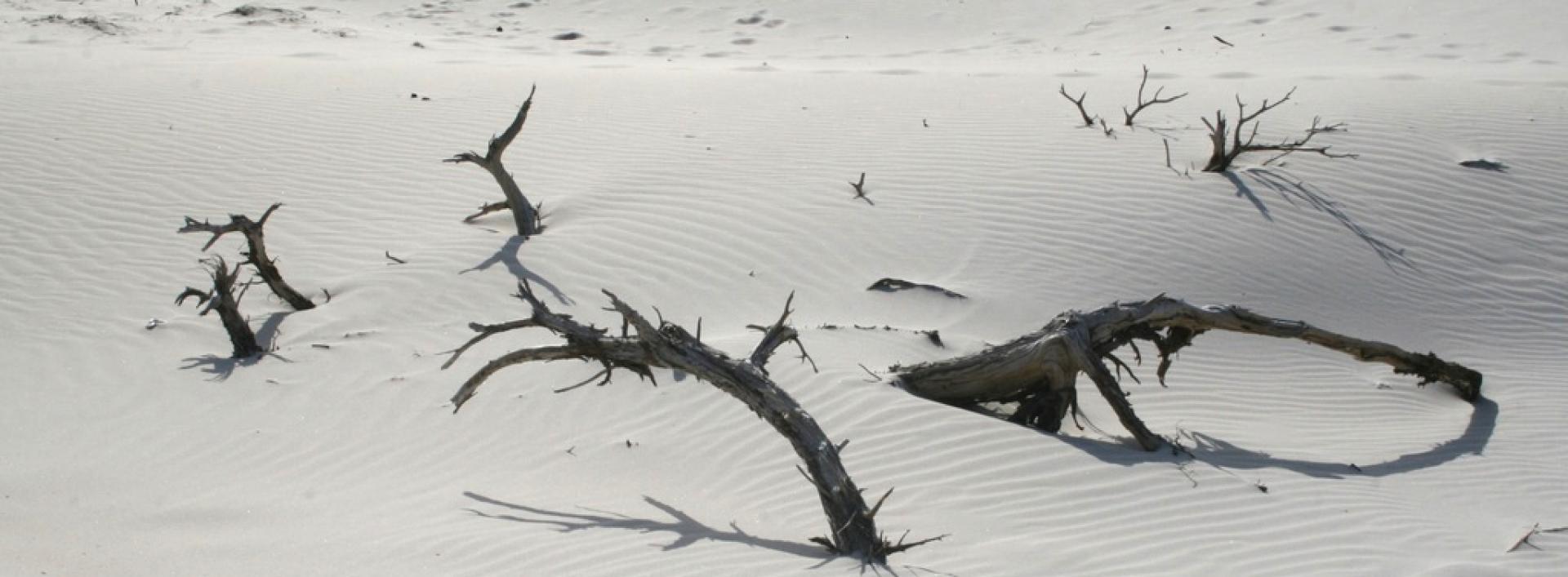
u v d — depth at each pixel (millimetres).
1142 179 13414
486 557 6797
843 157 14242
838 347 10070
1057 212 12805
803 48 25031
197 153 14820
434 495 8016
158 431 9414
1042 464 7988
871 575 6434
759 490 7969
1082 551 6816
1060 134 14766
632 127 15461
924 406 8734
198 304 10812
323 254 12609
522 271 12008
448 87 17375
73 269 12461
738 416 8961
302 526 7508
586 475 8359
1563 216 13086
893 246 12289
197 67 18797
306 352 10711
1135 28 26344
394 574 6598
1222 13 27141
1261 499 7613
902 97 16672
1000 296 11422
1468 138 14539
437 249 12508
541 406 9461
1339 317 11539
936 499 7613
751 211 12977
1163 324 9312
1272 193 13141
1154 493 7656
